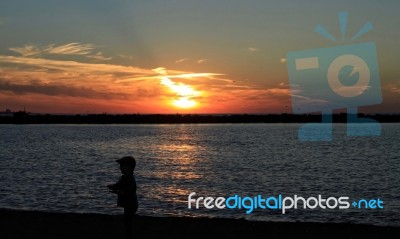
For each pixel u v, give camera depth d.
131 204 9.60
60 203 23.03
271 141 114.56
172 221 13.38
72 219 13.58
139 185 32.00
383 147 90.44
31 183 32.03
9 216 14.01
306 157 62.03
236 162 53.47
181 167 47.06
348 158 60.62
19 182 32.59
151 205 22.80
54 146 91.62
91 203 22.91
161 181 34.62
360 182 33.91
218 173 40.69
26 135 160.88
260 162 53.41
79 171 42.28
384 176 38.03
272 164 50.41
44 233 11.75
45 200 23.94
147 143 104.81
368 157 62.66
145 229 12.34
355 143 107.69
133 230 12.18
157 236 11.56
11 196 25.38
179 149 81.81
